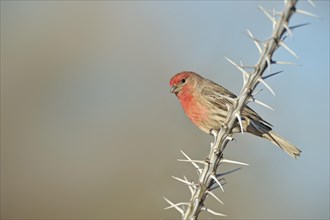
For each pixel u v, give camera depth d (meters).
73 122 16.20
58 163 15.69
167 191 14.75
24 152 15.93
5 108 16.31
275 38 5.71
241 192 13.73
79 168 15.52
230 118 6.27
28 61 16.75
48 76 16.67
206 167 6.26
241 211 13.58
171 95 16.14
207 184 6.23
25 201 15.48
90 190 15.16
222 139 6.29
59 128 16.17
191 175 14.77
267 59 5.79
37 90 16.56
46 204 15.37
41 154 15.84
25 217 15.43
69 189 15.38
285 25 5.62
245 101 6.19
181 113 15.81
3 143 16.00
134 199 14.80
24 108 16.36
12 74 16.62
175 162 15.04
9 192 15.61
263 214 13.50
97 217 14.98
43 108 16.42
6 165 15.79
